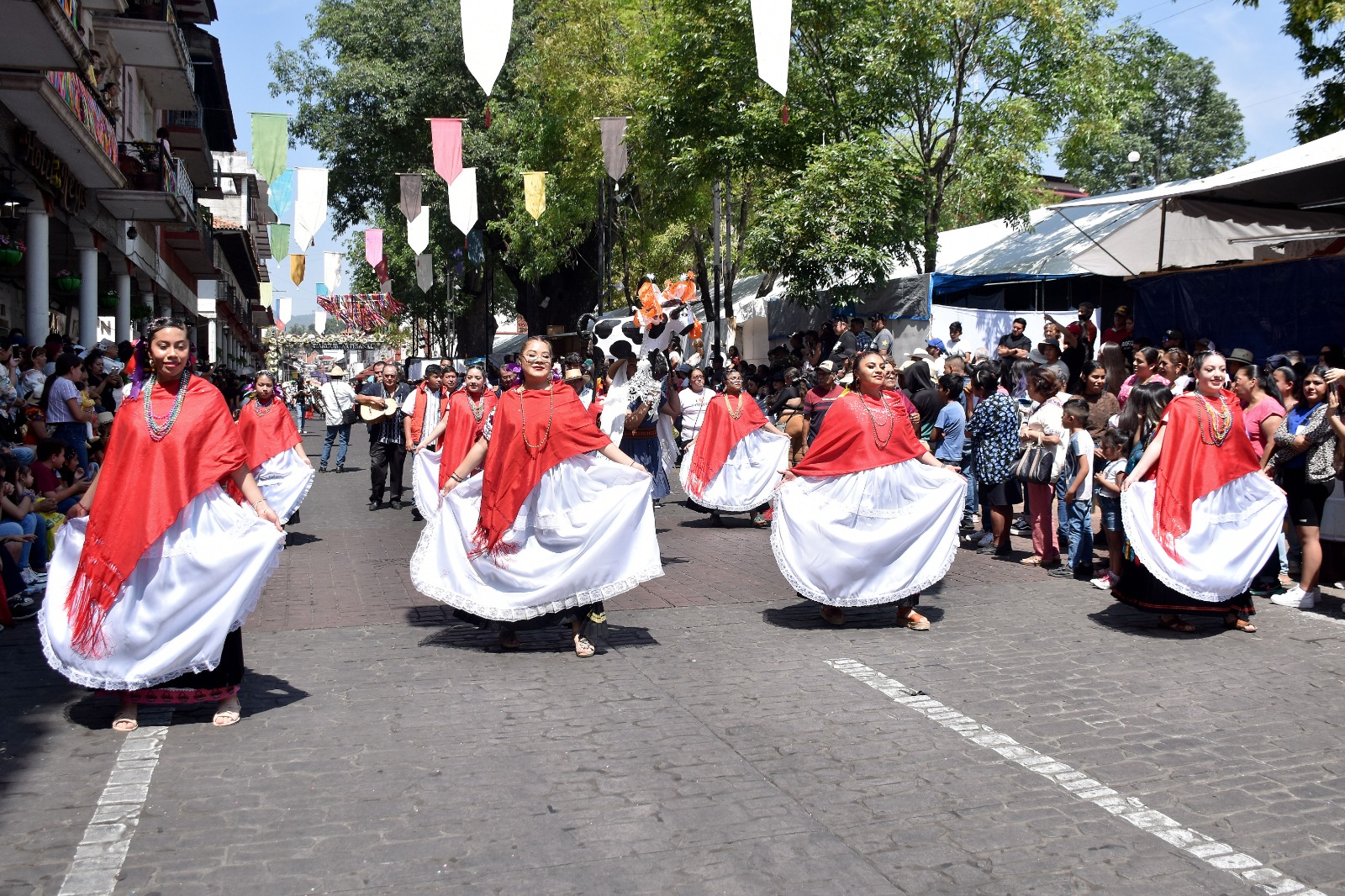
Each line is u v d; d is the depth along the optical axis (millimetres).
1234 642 7203
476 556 6797
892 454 7559
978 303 20297
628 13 27750
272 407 11664
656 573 6867
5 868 3873
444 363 13984
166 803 4473
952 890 3744
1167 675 6402
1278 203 14305
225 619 5293
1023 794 4586
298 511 14023
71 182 17312
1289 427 8617
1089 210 20750
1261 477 7582
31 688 6129
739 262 26609
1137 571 7523
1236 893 3729
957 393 12055
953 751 5105
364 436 34656
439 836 4152
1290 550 10453
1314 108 17828
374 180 38500
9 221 14281
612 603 8500
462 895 3695
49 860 3943
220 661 5449
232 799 4508
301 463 11781
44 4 10766
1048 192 31297
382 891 3721
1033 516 10055
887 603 7469
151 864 3914
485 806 4441
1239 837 4172
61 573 5402
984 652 6926
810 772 4820
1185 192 13070
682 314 11711
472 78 36156
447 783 4695
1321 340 12984
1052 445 9664
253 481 5625
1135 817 4355
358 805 4449
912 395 11883
